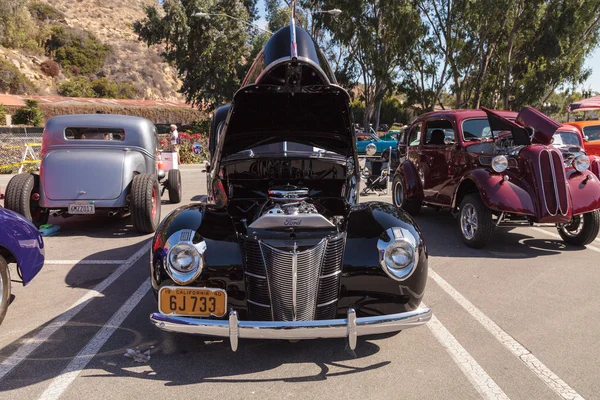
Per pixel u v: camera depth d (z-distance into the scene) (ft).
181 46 103.91
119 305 13.91
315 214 10.61
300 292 10.16
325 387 9.61
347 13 97.76
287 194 12.03
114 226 24.86
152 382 9.72
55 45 255.09
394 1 96.73
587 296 14.79
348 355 10.97
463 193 22.00
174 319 9.61
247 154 14.58
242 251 10.52
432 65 109.60
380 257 10.44
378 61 101.19
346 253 10.61
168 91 281.13
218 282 10.18
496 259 18.86
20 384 9.61
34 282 15.99
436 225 25.14
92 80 251.80
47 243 21.27
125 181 22.08
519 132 19.71
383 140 71.92
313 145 15.16
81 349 11.15
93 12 336.29
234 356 10.86
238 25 105.09
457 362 10.65
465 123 22.53
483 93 114.01
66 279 16.29
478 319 13.04
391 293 10.43
